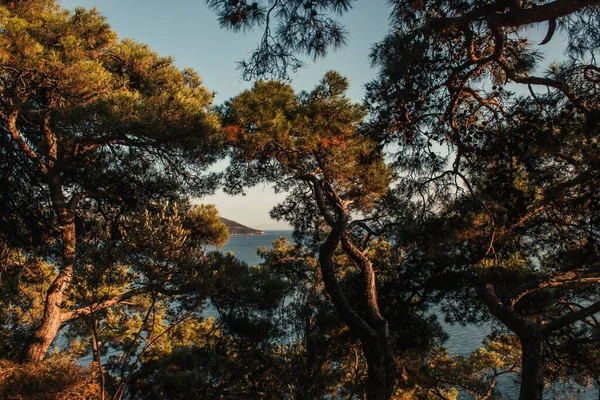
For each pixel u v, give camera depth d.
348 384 13.84
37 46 7.76
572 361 8.97
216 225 11.05
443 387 16.55
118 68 10.73
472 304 10.34
